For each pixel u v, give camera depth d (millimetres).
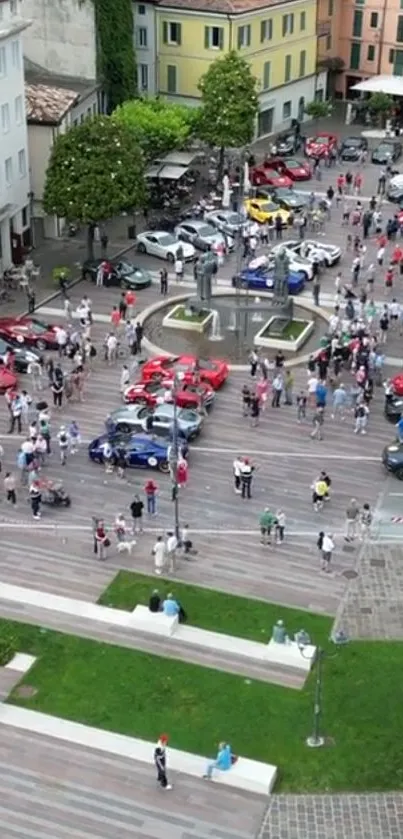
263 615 40969
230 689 37375
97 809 32781
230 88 85750
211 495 48531
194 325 64062
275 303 63562
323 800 33094
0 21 68812
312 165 93000
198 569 43531
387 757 34594
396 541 45375
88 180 70000
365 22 111062
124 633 40031
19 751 34875
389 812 32656
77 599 41812
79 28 87375
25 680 37781
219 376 56938
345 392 55156
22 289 70500
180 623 40500
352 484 49375
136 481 49688
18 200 74312
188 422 52188
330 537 43625
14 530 46094
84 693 37219
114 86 91750
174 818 32500
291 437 53219
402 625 40562
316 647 38906
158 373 56906
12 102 71562
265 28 98125
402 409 54156
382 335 63031
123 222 82188
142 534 45688
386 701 36812
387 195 86062
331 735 35406
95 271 71062
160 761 33000
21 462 49156
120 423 52125
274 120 104125
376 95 104625
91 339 63469
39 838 31734
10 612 41094
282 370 58812
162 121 82000
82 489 49062
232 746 34938
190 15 94375
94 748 35000
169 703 36781
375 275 72000
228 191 81875
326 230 80000
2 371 58281
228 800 33125
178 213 82188
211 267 64438
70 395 56562
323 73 110750
